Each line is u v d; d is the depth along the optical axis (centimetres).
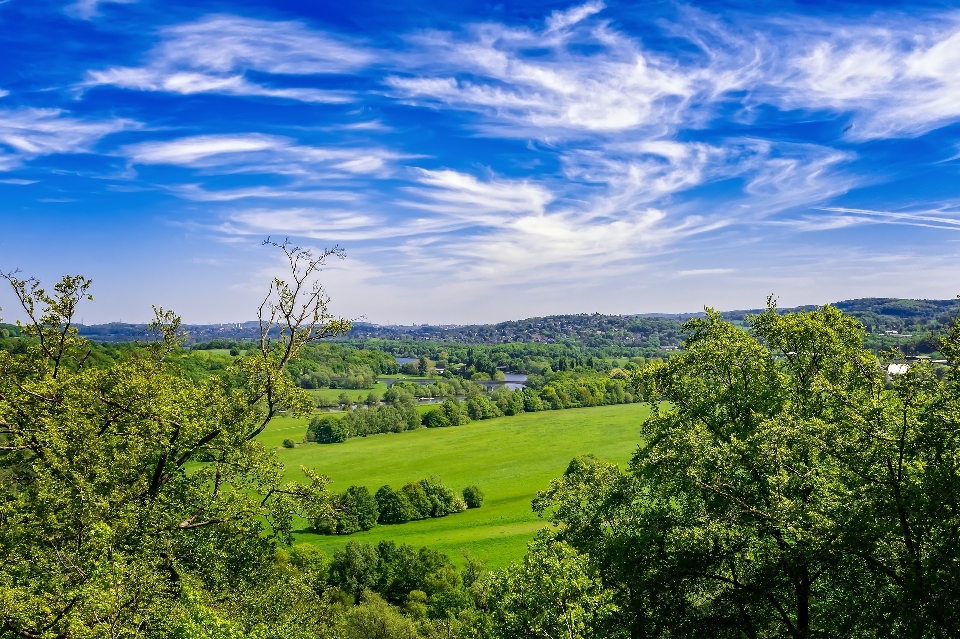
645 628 2005
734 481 1945
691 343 2430
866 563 1653
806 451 1873
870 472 1623
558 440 12988
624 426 14212
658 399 2494
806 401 2097
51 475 1964
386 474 10481
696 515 1994
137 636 1419
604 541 2359
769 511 1770
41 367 2322
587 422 14912
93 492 1847
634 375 2520
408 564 5881
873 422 1608
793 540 1689
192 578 1898
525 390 18050
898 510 1515
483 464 11125
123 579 1541
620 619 1983
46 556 1706
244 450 2244
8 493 1992
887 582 1595
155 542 1884
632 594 2027
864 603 1581
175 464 2130
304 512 2280
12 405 2084
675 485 2112
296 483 2288
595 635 1812
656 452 2191
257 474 2236
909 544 1530
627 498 2422
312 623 2345
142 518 1884
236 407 2245
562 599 1762
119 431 2177
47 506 1836
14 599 1452
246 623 1953
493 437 13500
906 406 1575
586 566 2095
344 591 5725
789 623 1862
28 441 2064
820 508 1689
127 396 2180
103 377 2245
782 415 1895
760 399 2159
